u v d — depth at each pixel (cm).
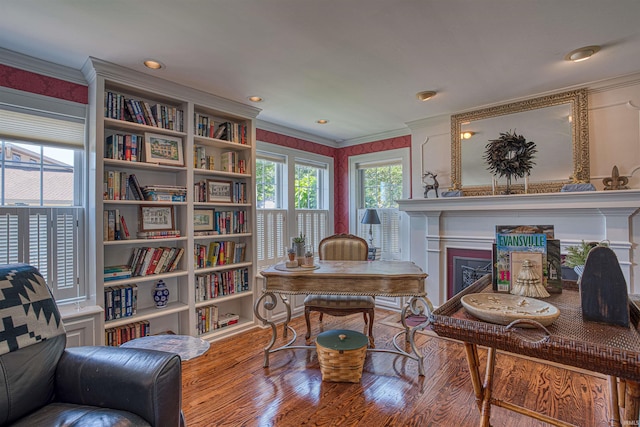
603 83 285
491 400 140
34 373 138
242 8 182
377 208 480
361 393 222
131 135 277
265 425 189
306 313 313
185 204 302
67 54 234
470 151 360
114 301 264
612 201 274
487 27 202
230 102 335
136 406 128
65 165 264
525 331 105
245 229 364
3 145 237
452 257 370
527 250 145
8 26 198
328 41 218
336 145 514
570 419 189
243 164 360
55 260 255
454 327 113
